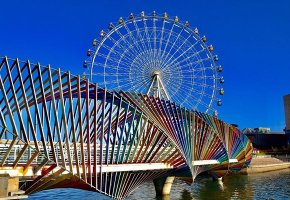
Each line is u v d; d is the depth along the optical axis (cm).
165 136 3222
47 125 2267
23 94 2172
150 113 3130
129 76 5253
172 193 4894
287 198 4275
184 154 3522
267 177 7169
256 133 14975
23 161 2430
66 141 2356
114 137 2800
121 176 3011
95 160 2581
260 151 13400
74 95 2945
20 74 2183
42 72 2359
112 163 2797
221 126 5022
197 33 5700
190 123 3797
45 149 2239
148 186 5953
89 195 4753
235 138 5803
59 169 2397
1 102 2372
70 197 4556
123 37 5322
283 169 9419
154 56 5256
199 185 5900
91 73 5231
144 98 3231
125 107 2942
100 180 2720
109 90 2780
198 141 4103
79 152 2952
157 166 3262
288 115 14750
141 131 3009
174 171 3691
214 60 5806
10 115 2098
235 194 4703
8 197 1853
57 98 2827
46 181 2411
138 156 3052
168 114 3431
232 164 6100
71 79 2469
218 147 4741
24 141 2144
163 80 5225
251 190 5097
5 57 2164
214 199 4284
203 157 4366
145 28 5362
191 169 3719
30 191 2456
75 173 2530
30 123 2173
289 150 13725
